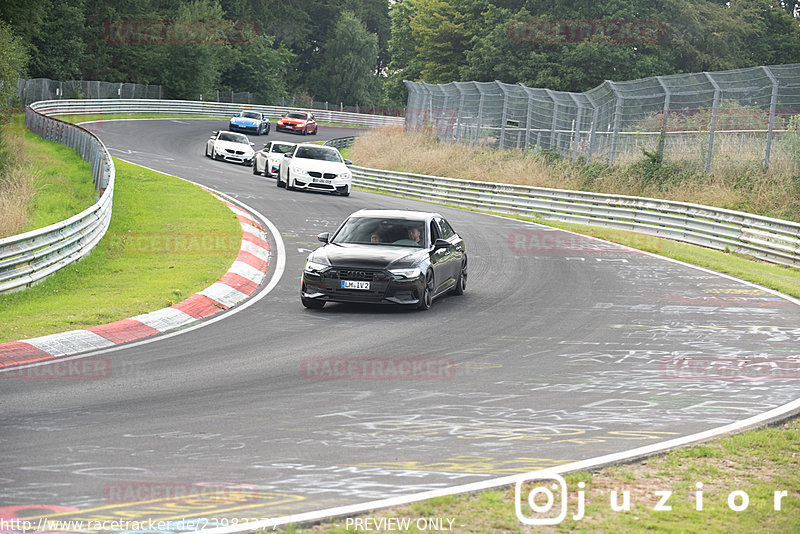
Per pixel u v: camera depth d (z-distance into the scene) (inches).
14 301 805.9
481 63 3767.2
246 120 3577.8
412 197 2198.6
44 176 1731.1
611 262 1227.2
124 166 2079.2
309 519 316.8
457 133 2618.1
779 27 4023.1
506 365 617.9
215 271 991.0
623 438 440.8
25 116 2886.3
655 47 3572.8
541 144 2308.1
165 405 491.2
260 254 1152.2
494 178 2161.7
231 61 5324.8
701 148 1812.3
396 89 4734.3
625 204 1678.2
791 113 1685.5
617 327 778.2
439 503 335.3
